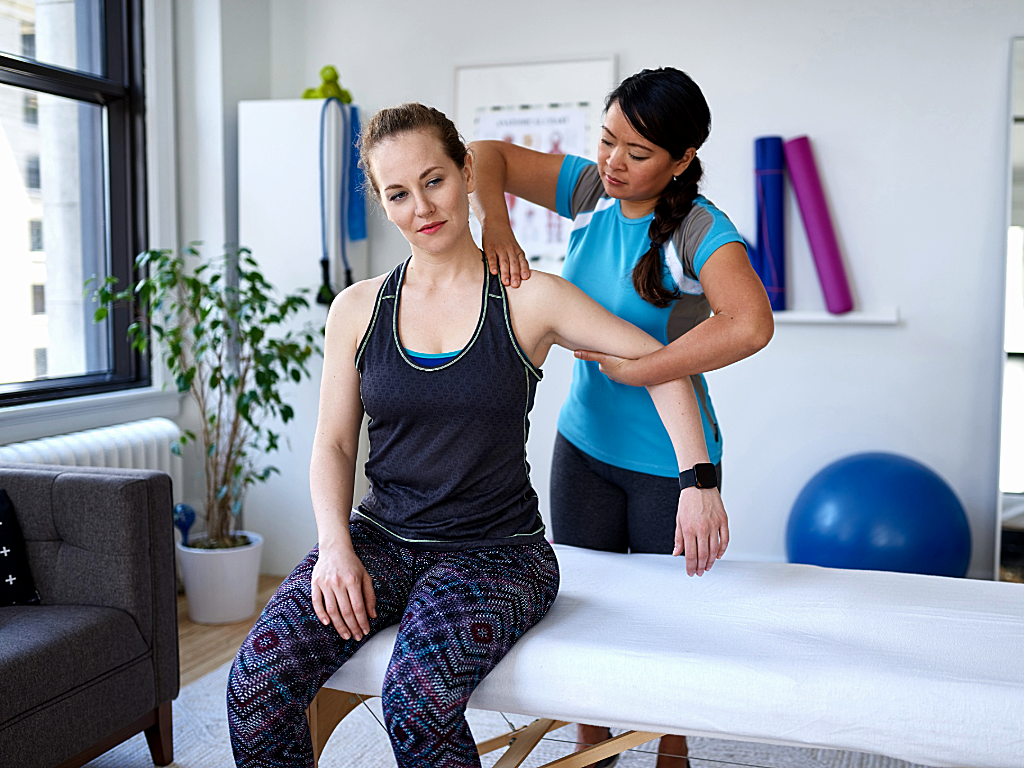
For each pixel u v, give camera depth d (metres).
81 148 3.22
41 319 3.08
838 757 2.08
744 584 1.62
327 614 1.30
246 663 1.24
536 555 1.45
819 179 3.24
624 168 1.60
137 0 3.33
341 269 3.50
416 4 3.63
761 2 3.25
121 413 3.22
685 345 1.47
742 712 1.25
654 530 1.78
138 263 3.04
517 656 1.34
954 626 1.44
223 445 3.54
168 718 2.10
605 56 3.39
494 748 1.65
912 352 3.22
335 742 2.20
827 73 3.21
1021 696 1.19
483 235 1.61
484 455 1.41
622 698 1.29
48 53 3.05
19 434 2.80
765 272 3.27
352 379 1.48
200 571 3.00
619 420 1.75
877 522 2.84
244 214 3.50
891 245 3.21
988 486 3.19
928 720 1.20
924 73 3.13
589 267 1.77
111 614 1.96
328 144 3.39
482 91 3.54
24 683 1.71
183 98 3.53
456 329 1.41
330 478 1.44
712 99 3.33
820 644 1.36
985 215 3.12
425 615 1.28
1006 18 3.05
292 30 3.78
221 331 3.47
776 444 3.37
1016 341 3.06
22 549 2.05
